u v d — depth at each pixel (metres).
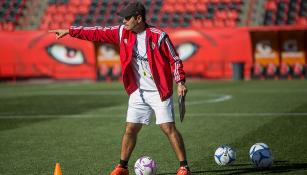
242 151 16.28
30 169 14.34
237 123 22.84
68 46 58.44
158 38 11.85
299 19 60.34
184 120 24.28
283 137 18.77
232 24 61.53
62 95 39.59
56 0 66.25
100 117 25.91
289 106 29.11
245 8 62.78
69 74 58.59
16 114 27.64
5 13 66.12
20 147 17.86
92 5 65.44
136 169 12.64
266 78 56.19
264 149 13.67
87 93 41.19
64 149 17.34
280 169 13.55
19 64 59.06
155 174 12.71
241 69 54.41
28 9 66.62
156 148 17.20
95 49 58.00
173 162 14.90
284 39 55.97
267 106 29.42
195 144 17.86
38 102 34.22
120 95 38.91
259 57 56.44
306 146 16.94
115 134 20.42
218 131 20.67
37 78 58.97
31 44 58.91
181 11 63.16
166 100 12.09
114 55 57.91
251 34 55.97
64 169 14.20
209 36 56.56
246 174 13.04
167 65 12.02
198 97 36.22
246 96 36.12
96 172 13.79
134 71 12.24
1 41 59.06
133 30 11.95
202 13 62.59
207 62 56.66
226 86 46.06
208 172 13.42
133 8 11.74
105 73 57.91
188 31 56.94
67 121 24.56
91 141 18.86
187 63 57.19
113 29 12.19
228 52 56.41
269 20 60.78
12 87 49.66
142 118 12.47
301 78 55.59
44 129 22.06
